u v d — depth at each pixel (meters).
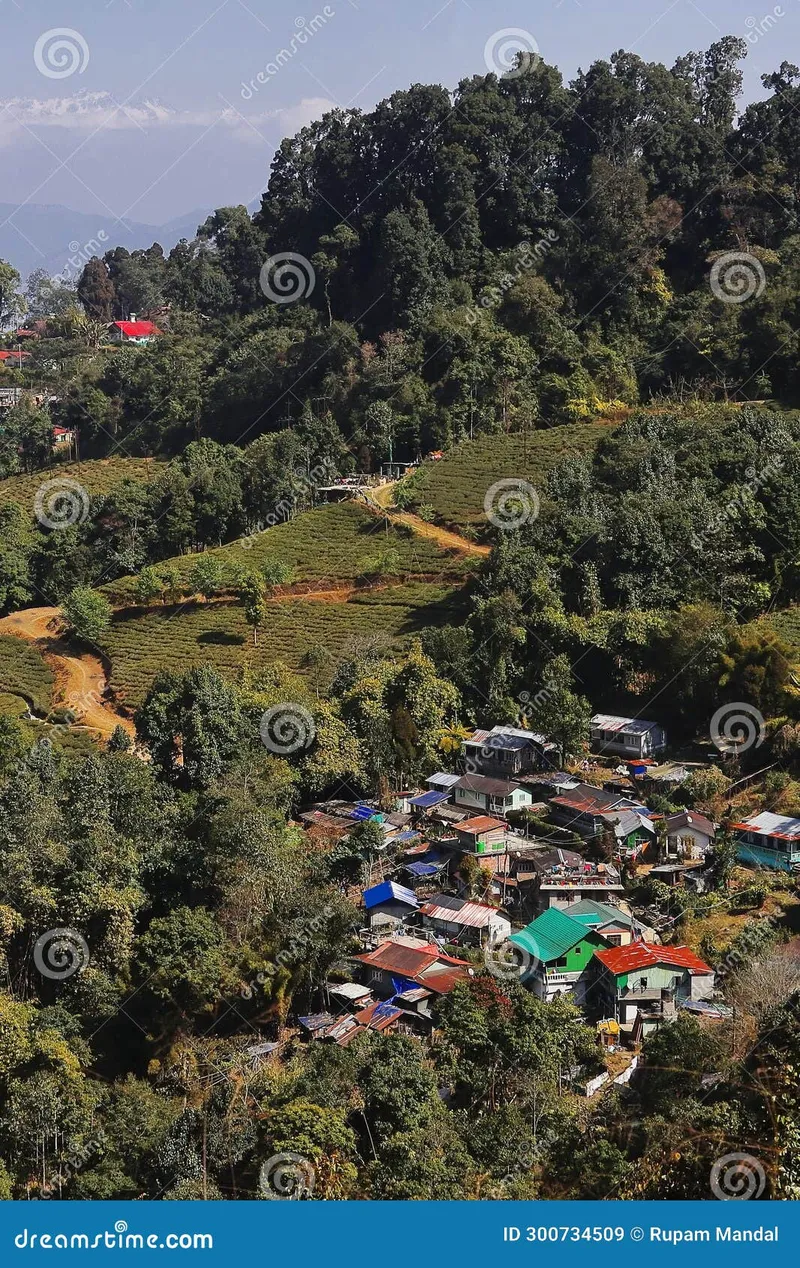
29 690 103.94
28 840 54.34
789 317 121.62
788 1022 38.25
